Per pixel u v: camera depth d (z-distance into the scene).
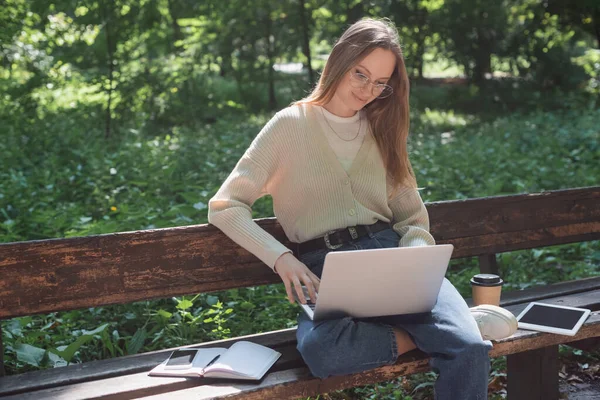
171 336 3.48
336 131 2.78
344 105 2.78
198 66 14.20
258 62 14.97
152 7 10.38
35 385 2.36
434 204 3.33
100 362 2.56
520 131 10.45
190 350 2.61
